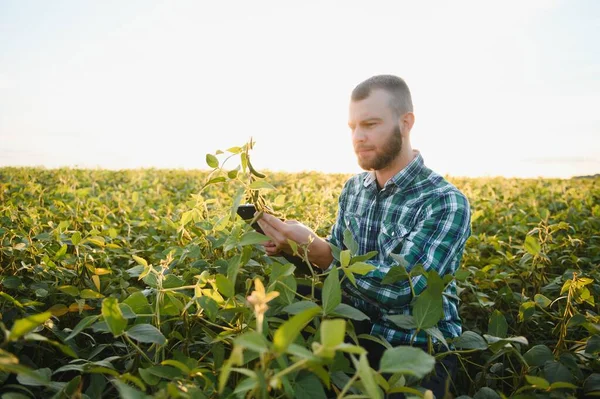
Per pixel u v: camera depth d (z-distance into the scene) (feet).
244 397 3.52
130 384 5.15
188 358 4.84
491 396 5.21
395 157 7.45
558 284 9.20
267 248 7.09
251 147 5.42
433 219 6.91
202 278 5.24
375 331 6.65
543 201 20.31
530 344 8.20
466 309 9.73
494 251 12.31
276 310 5.18
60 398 4.18
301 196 15.93
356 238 8.07
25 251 8.53
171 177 30.58
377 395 2.71
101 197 18.40
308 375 3.97
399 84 7.34
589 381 5.35
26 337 3.42
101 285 8.11
